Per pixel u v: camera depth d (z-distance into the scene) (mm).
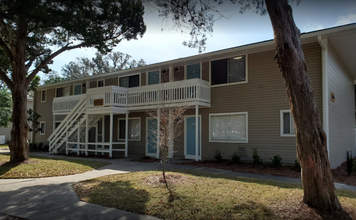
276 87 11477
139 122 16422
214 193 6031
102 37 11867
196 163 11758
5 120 25625
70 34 12711
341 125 12742
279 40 5035
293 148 10914
